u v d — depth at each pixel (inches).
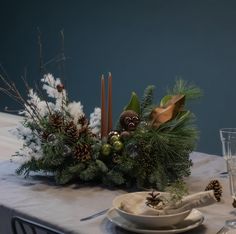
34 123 62.8
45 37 185.6
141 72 156.2
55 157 60.5
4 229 53.7
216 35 134.9
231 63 132.8
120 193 58.2
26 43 194.1
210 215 49.7
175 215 43.9
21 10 194.1
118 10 159.5
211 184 54.9
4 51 205.2
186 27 141.8
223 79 135.4
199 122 142.3
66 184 61.7
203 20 137.3
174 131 61.7
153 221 43.9
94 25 168.1
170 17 145.3
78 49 175.2
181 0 141.6
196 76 141.7
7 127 124.6
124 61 160.7
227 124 136.2
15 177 65.1
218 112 137.8
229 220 48.0
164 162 60.6
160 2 147.0
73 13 174.2
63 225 46.8
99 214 50.2
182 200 45.0
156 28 149.6
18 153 64.9
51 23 182.7
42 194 57.5
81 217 49.2
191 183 61.9
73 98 179.9
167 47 147.8
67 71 180.5
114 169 60.4
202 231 45.3
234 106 133.8
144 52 154.3
